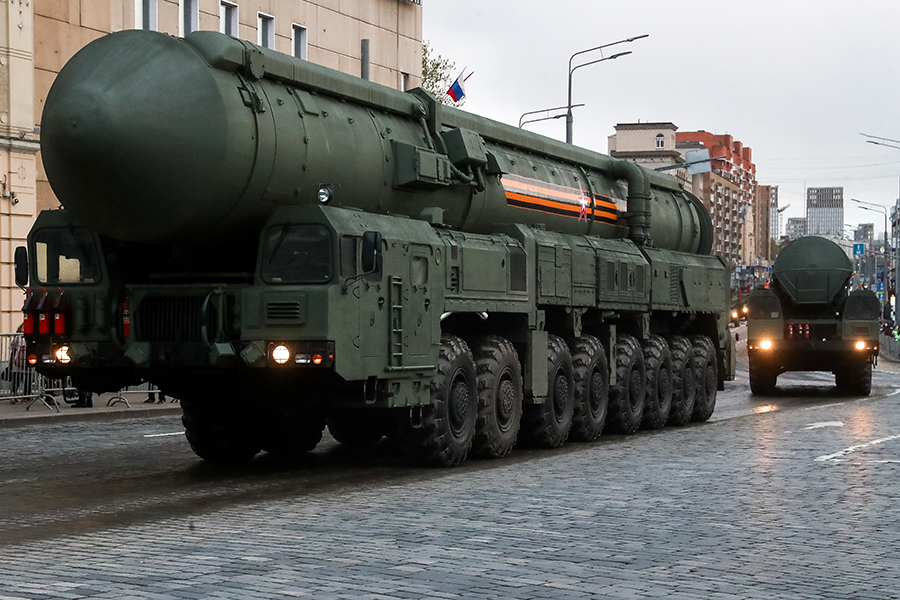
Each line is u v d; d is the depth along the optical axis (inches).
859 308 1138.7
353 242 449.1
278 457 567.2
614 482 462.0
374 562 297.7
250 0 1219.2
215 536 335.3
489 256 548.4
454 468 512.7
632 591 268.8
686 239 863.7
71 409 833.5
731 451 589.9
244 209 445.7
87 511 387.2
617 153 5187.0
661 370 751.1
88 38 1051.9
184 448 603.5
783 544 331.6
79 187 437.1
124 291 465.7
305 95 478.6
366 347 452.4
